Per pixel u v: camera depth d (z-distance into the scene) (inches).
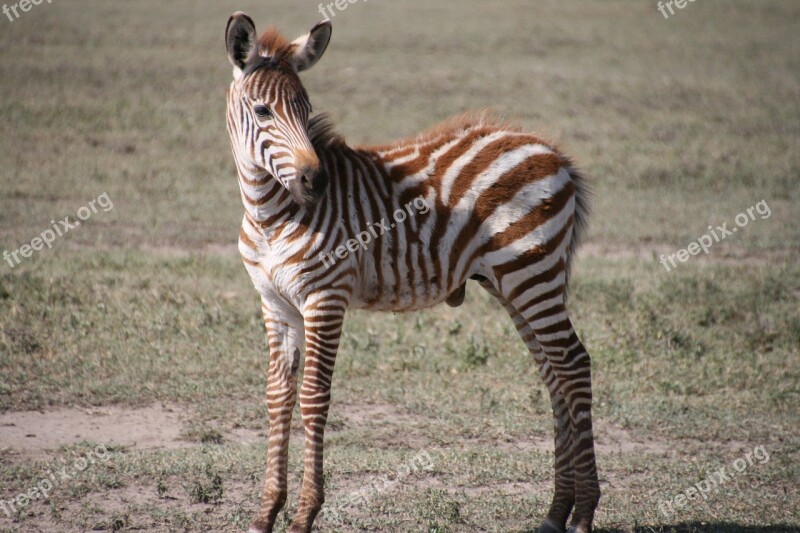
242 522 470.3
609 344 765.3
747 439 624.1
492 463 561.9
